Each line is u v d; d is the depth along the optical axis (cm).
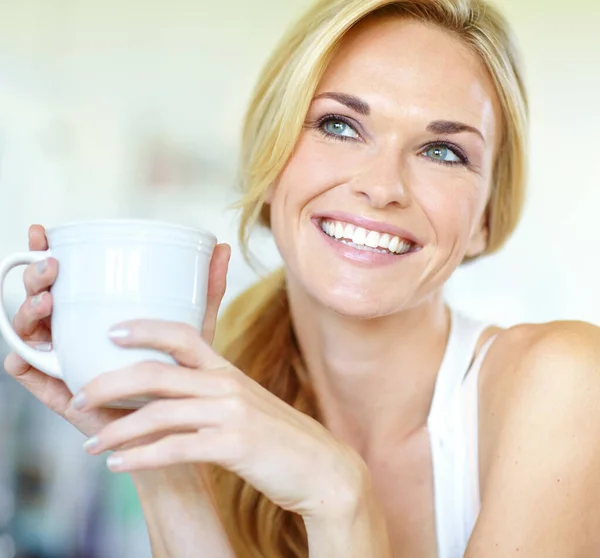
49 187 298
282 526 123
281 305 133
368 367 118
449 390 117
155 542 96
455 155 107
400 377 119
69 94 302
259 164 112
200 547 94
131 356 68
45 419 218
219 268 84
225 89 307
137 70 304
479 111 106
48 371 72
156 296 68
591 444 94
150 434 75
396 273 105
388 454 121
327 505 75
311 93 104
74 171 300
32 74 300
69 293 68
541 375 99
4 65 298
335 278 105
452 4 104
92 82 303
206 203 302
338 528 76
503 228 127
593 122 295
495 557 90
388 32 104
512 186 123
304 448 74
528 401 98
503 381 108
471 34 106
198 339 69
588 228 295
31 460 215
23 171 298
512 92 112
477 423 113
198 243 70
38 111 301
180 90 306
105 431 68
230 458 70
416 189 104
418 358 118
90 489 212
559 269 295
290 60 112
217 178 304
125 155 304
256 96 125
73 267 68
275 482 73
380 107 101
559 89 296
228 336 139
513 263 295
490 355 115
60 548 208
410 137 102
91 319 67
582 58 295
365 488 78
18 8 299
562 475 92
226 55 306
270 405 73
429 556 115
